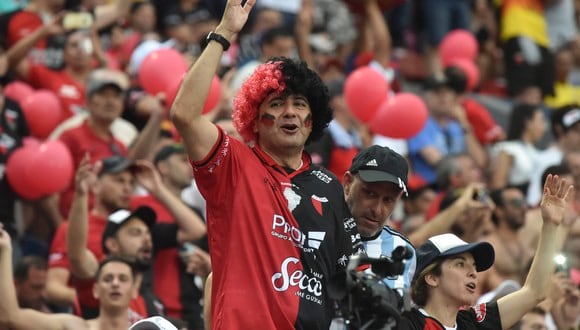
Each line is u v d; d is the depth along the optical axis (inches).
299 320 538.0
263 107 561.6
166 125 1035.9
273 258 541.0
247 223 544.7
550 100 1435.8
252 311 534.6
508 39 1424.7
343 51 1354.6
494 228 976.3
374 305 523.5
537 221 1008.2
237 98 568.7
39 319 734.5
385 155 596.7
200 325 842.2
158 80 946.1
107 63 1115.3
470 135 1211.2
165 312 820.6
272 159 560.1
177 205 863.7
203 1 1315.2
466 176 1046.4
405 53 1407.5
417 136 1144.2
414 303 634.2
